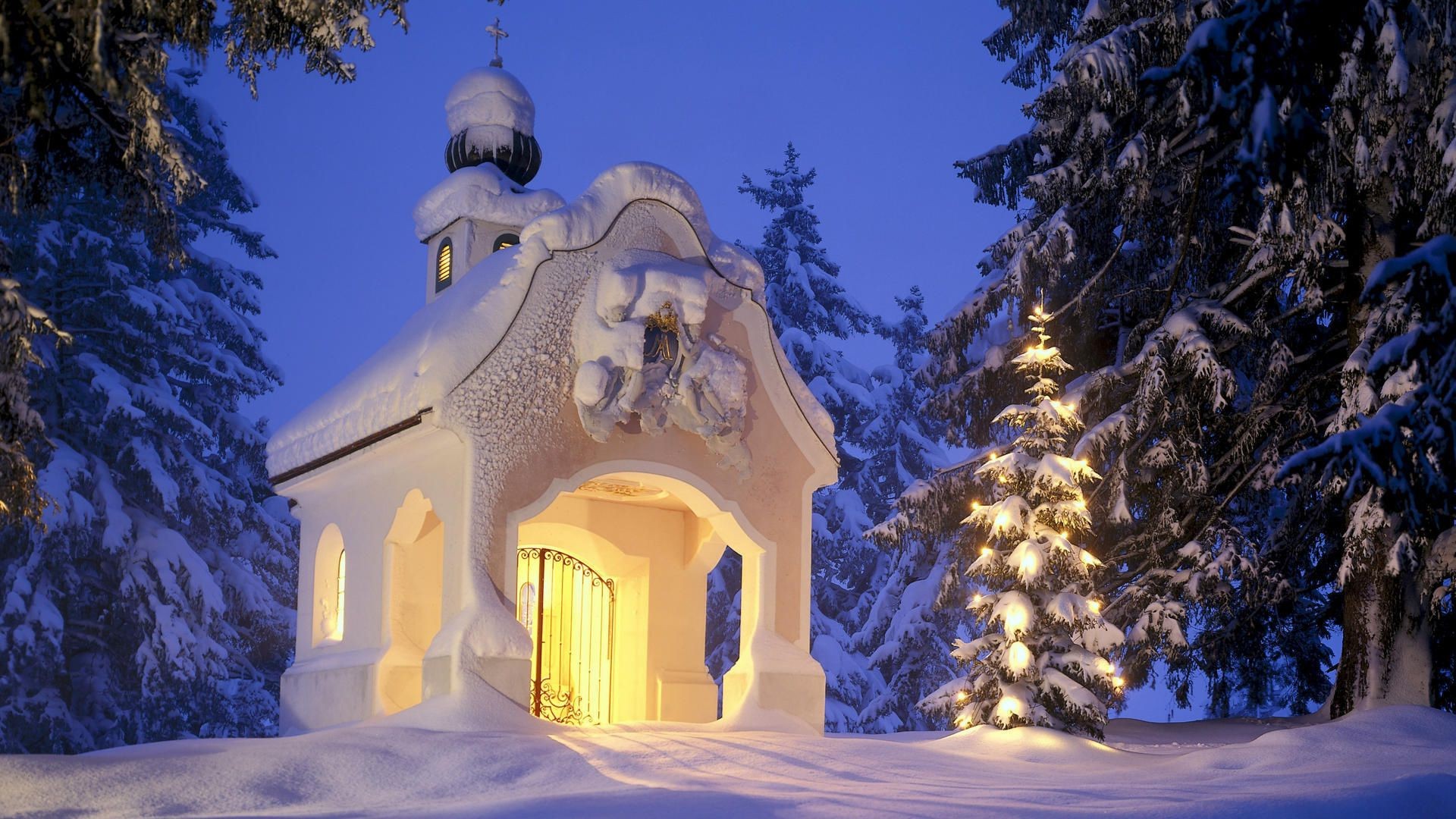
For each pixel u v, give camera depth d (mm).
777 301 36500
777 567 16438
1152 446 20531
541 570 18469
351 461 16641
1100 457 20328
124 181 12273
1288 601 21016
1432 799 10031
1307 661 22594
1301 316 21312
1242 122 17281
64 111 11836
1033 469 16656
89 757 11312
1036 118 24234
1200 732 19562
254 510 31562
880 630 32250
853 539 33875
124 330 28578
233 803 10328
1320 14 17234
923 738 16766
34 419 11242
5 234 26984
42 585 25812
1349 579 17531
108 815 9812
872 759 12930
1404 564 16344
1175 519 20484
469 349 14773
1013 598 16031
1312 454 15906
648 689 18281
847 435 36375
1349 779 11852
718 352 15891
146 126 10883
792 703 15938
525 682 14133
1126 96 19578
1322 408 20344
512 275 15234
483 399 14750
